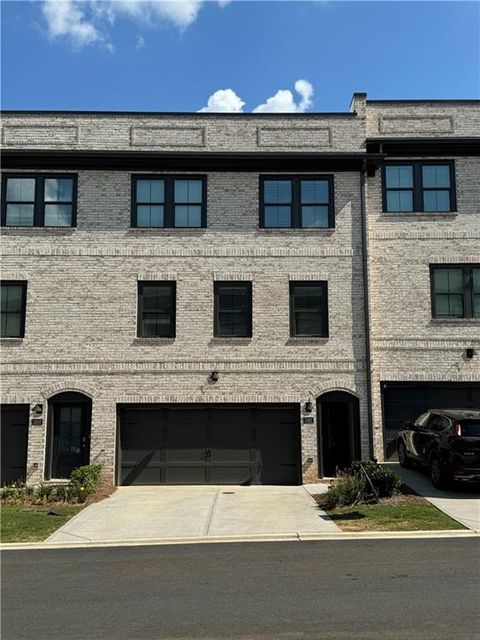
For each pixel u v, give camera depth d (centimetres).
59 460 1656
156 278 1708
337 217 1741
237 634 583
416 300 1738
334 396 1673
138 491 1551
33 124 1764
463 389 1734
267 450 1672
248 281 1716
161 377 1672
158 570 838
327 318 1702
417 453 1516
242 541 1023
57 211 1734
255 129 1778
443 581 757
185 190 1752
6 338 1673
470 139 1764
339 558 886
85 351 1677
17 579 802
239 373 1677
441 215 1769
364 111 1788
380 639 564
